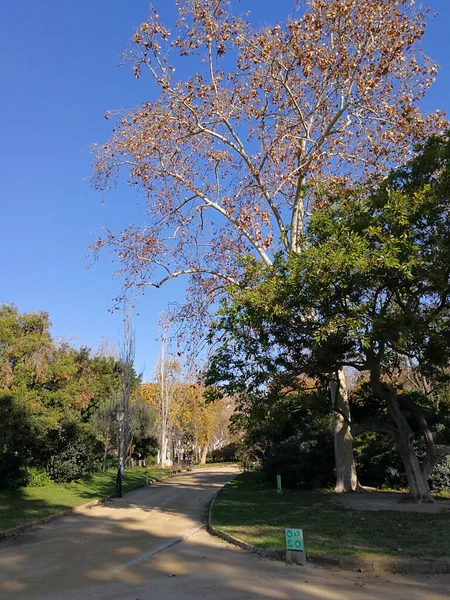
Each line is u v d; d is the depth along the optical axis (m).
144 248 20.66
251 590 6.99
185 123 19.05
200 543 11.10
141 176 19.73
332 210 13.62
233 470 51.12
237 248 21.42
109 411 39.66
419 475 15.55
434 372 14.68
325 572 8.03
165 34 17.28
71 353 28.48
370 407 23.75
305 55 16.80
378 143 18.36
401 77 17.48
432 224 12.11
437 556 8.24
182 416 59.00
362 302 11.59
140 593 6.95
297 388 15.29
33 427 23.48
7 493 21.81
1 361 23.56
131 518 16.02
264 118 19.00
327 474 22.48
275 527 11.88
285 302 12.00
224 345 13.82
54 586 7.47
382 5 16.11
